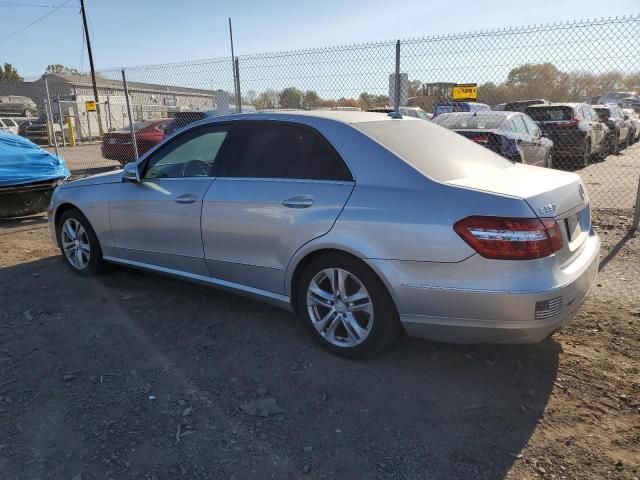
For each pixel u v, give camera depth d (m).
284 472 2.53
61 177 8.48
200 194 4.12
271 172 3.82
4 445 2.74
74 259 5.42
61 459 2.63
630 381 3.27
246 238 3.88
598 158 15.22
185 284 5.09
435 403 3.08
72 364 3.57
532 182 3.28
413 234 3.09
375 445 2.72
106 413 3.01
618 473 2.51
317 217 3.46
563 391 3.19
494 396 3.15
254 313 4.38
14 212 8.03
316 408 3.04
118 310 4.48
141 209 4.58
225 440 2.77
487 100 8.39
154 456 2.64
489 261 2.91
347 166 3.47
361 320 3.49
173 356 3.67
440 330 3.16
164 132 14.37
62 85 42.00
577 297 3.12
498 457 2.63
